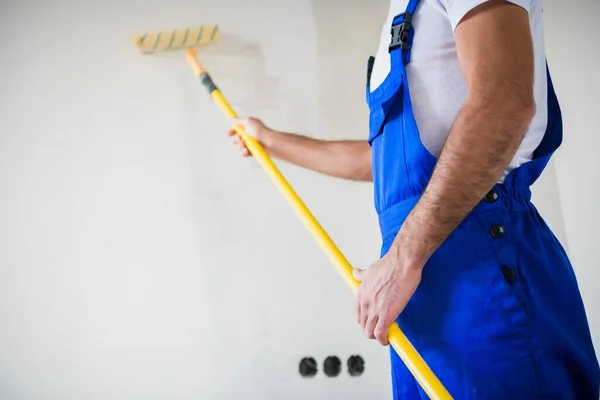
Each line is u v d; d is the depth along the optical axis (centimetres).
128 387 196
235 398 198
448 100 95
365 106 214
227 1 213
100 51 208
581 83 224
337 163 146
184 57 209
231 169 206
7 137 202
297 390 200
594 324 215
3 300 196
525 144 95
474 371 88
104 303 198
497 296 89
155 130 206
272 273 204
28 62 205
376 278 94
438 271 93
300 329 203
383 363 205
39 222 200
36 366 194
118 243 201
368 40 216
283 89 211
